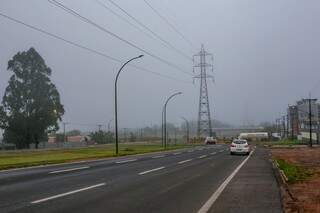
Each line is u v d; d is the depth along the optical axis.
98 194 15.73
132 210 12.55
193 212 12.31
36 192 16.14
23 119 84.12
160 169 27.92
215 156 46.44
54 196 15.11
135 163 34.25
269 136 134.62
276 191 17.00
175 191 16.83
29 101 85.81
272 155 47.19
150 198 14.90
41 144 90.19
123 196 15.30
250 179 21.70
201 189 17.53
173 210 12.61
